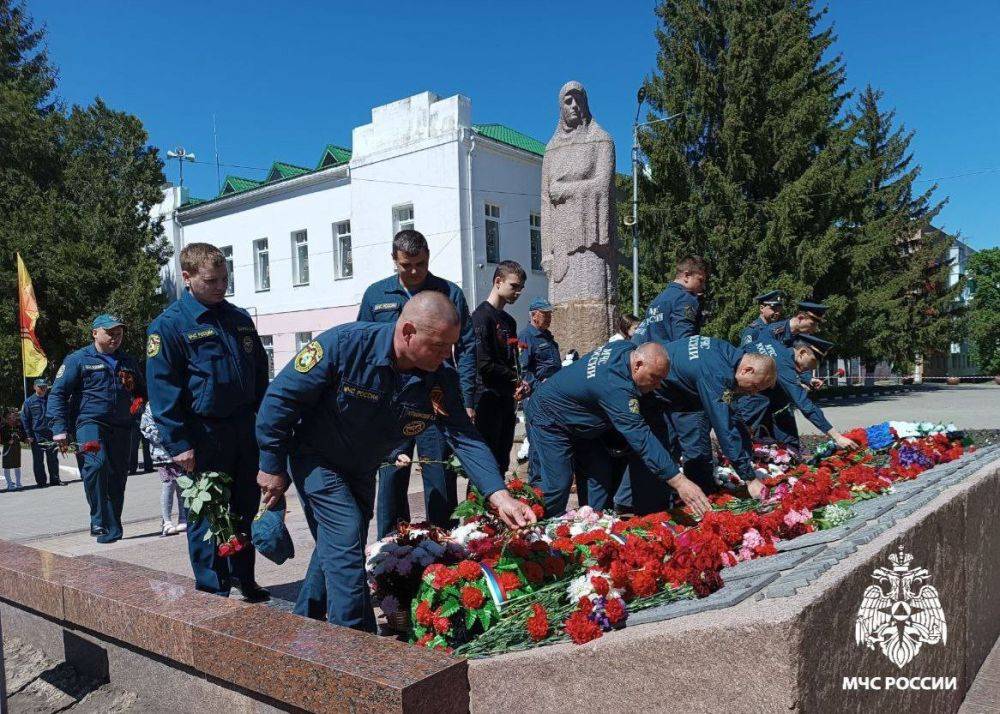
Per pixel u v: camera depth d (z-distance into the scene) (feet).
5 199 70.69
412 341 8.35
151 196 76.33
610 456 14.39
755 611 6.02
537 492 13.25
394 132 67.26
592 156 27.63
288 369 8.77
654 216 70.85
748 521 9.74
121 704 9.86
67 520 24.91
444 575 8.67
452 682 7.06
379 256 68.80
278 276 77.41
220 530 10.16
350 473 9.35
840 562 7.19
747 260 67.77
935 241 102.47
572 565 9.46
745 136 68.49
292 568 14.69
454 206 63.57
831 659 6.27
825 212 68.39
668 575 7.82
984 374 153.69
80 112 74.49
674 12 74.02
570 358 27.76
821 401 73.10
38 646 12.01
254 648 7.79
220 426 11.94
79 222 71.26
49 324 69.87
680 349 14.15
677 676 6.16
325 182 72.79
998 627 12.67
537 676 6.98
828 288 71.56
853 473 13.55
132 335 70.74
